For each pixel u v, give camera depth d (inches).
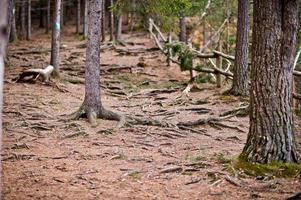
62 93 645.3
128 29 1531.7
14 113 488.4
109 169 319.0
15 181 285.7
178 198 262.1
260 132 306.7
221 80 777.6
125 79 824.9
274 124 303.3
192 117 537.3
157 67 964.6
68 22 1982.0
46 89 652.1
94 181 291.3
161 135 438.9
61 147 379.2
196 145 406.9
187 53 757.3
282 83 299.7
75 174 305.0
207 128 492.1
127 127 457.7
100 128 446.0
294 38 297.4
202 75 775.1
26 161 333.7
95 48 474.6
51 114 502.3
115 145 392.8
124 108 590.9
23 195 260.5
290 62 299.7
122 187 281.0
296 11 295.3
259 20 298.0
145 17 938.1
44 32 1738.4
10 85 650.8
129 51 1109.7
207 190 275.3
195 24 1272.1
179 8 590.9
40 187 276.7
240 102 617.3
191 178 296.0
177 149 389.1
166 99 657.0
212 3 1025.5
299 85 771.4
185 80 845.2
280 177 289.6
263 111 304.5
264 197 259.4
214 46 1075.3
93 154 358.3
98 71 476.7
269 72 299.4
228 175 294.0
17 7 1633.9
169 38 965.8
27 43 1316.4
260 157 304.8
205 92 705.6
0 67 118.4
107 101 637.9
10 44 1242.6
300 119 549.6
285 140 304.2
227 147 403.2
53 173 305.9
